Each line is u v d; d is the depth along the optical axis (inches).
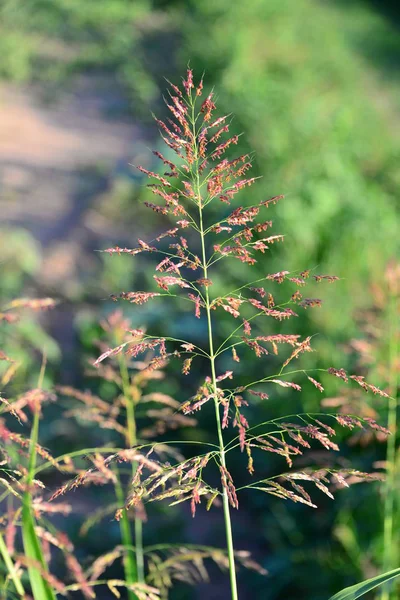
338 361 199.9
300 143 375.9
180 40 763.4
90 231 352.2
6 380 61.8
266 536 183.6
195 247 323.0
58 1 842.2
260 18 780.0
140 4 912.3
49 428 205.5
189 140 60.5
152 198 380.5
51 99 590.6
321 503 179.6
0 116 534.0
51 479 196.2
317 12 954.1
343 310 221.1
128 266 308.3
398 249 308.0
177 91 61.1
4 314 57.4
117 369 126.0
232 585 62.4
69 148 482.9
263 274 262.8
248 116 408.5
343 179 339.6
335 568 157.0
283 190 309.3
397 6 1043.3
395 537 146.6
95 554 162.2
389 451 112.9
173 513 181.9
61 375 238.2
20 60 652.1
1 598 61.1
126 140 512.1
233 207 320.5
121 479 186.9
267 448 61.7
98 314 272.5
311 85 559.8
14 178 419.8
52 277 303.1
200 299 61.4
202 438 215.2
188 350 61.5
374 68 743.7
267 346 225.8
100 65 704.4
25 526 55.5
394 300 123.0
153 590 61.3
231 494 59.2
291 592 162.4
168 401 88.1
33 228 356.5
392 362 114.2
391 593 117.5
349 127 421.1
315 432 61.4
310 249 273.6
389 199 375.2
